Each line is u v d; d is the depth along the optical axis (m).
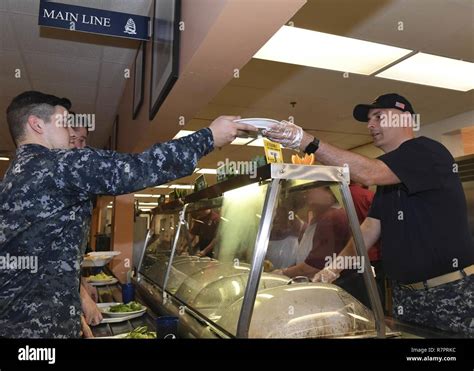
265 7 1.24
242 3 1.21
